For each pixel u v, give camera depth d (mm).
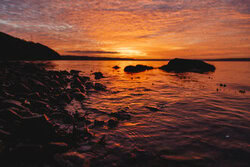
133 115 6562
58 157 3459
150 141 4418
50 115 6184
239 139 4430
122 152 3889
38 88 10891
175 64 35125
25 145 3660
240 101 8492
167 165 3393
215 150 3926
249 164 3391
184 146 4133
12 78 14891
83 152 3855
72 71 27203
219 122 5645
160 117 6270
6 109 5316
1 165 3213
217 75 23359
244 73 26578
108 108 7543
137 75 23984
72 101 8766
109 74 25625
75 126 5387
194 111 6922
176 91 11531
